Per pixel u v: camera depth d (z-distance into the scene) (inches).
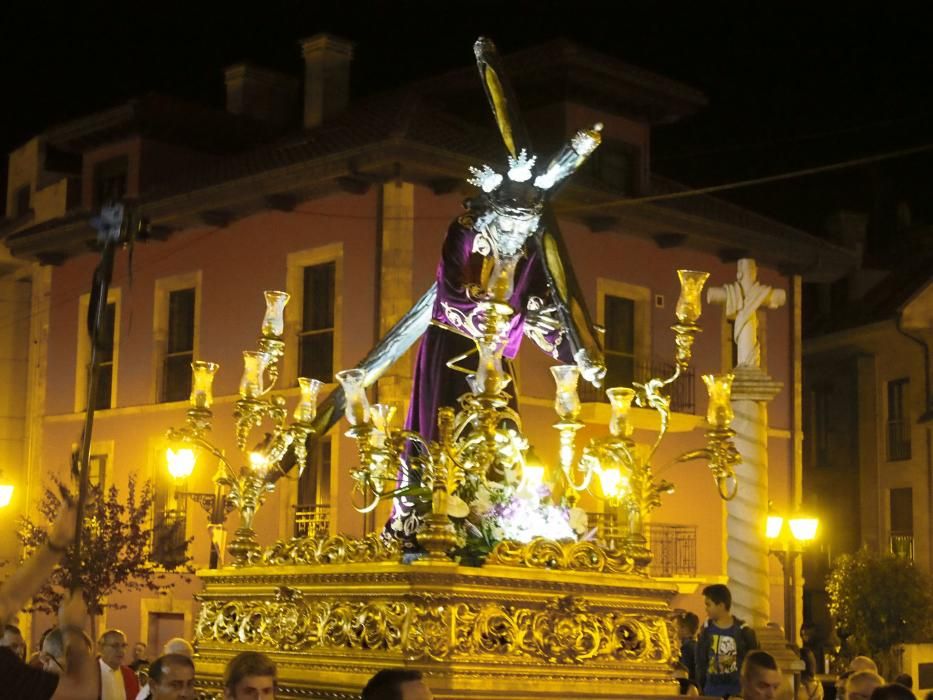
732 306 531.8
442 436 230.4
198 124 1118.4
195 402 271.4
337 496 908.0
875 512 1314.0
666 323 1056.8
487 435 233.6
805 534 912.3
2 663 155.9
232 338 1008.9
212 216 1016.9
